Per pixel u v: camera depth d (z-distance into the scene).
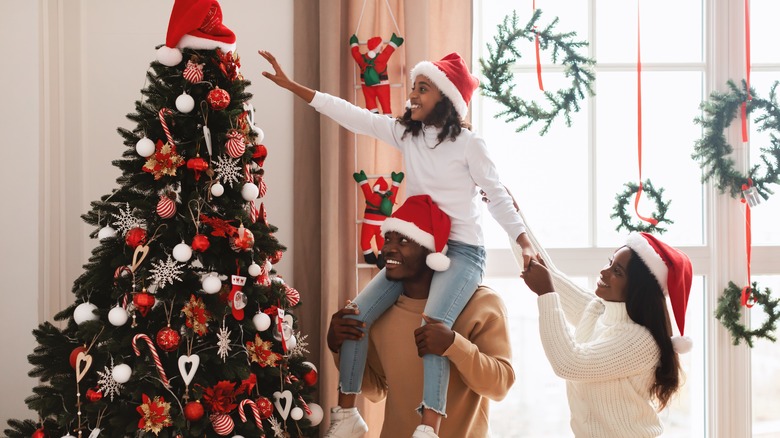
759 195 3.01
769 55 3.20
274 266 2.95
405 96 2.94
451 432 2.31
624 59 3.18
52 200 2.79
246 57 2.95
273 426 2.12
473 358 2.16
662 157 3.18
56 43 2.82
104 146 2.92
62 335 2.08
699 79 3.19
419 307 2.38
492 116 3.15
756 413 3.19
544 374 3.17
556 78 3.15
